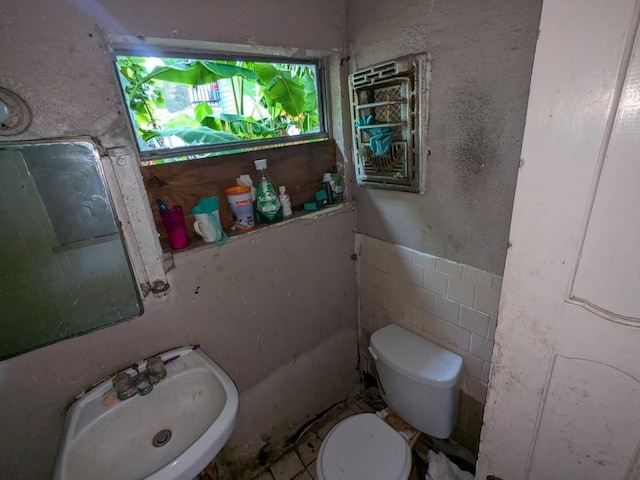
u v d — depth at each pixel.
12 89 0.71
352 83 1.23
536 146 0.57
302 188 1.37
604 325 0.56
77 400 0.92
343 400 1.76
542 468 0.75
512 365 0.73
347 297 1.60
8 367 0.82
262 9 1.02
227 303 1.17
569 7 0.48
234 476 1.37
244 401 1.33
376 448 1.16
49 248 0.82
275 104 1.37
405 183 1.17
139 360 1.02
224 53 1.07
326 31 1.18
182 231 1.04
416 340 1.34
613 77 0.46
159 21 0.85
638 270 0.50
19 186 0.76
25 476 0.89
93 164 0.83
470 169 0.99
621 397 0.57
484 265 1.05
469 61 0.89
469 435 1.32
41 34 0.72
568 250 0.57
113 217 0.88
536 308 0.65
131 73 0.99
